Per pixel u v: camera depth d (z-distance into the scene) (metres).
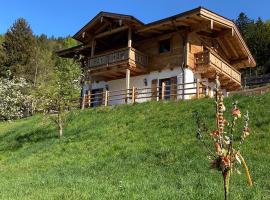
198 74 30.72
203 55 29.44
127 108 25.72
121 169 14.85
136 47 33.34
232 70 33.53
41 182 13.48
